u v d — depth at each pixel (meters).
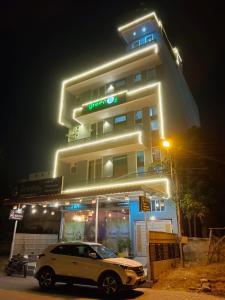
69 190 22.09
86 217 21.47
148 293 9.52
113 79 25.53
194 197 16.47
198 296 8.91
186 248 15.40
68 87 26.67
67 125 26.20
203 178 17.17
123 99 22.53
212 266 12.65
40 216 25.64
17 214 17.42
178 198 15.63
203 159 17.91
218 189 17.25
